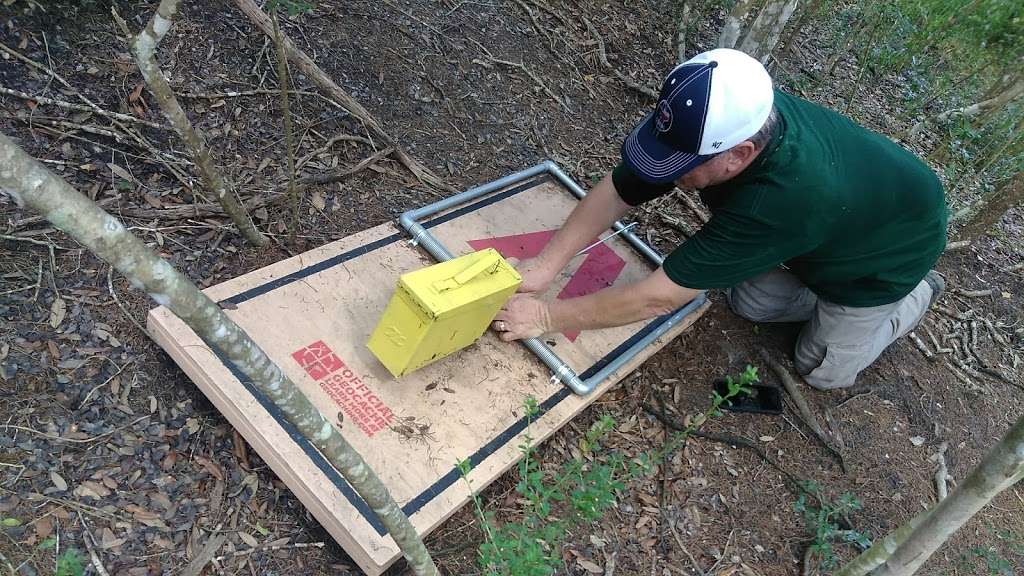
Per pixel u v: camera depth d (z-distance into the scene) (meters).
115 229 0.72
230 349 0.88
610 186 2.30
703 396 2.59
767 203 1.88
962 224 4.09
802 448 2.55
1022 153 4.25
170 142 2.47
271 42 2.84
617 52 4.11
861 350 2.61
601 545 2.05
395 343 1.89
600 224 2.35
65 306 1.98
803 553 2.22
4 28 2.34
